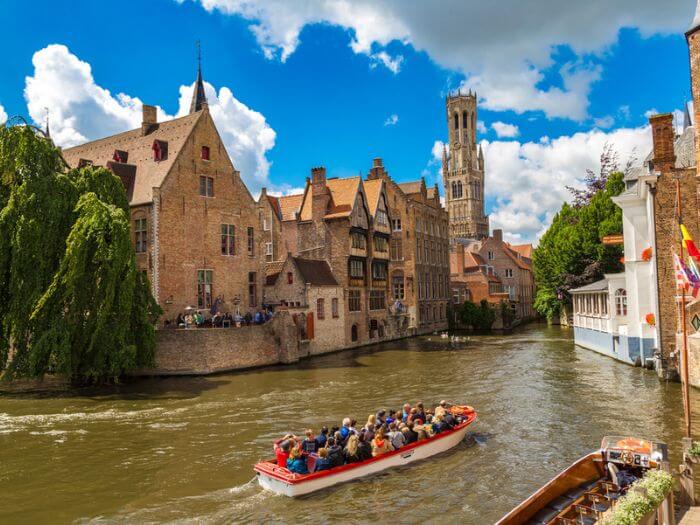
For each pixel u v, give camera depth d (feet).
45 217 81.41
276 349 111.96
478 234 411.13
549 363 106.32
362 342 146.82
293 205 163.63
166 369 96.58
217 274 120.57
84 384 88.07
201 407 71.56
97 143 137.59
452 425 53.52
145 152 121.70
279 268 139.74
